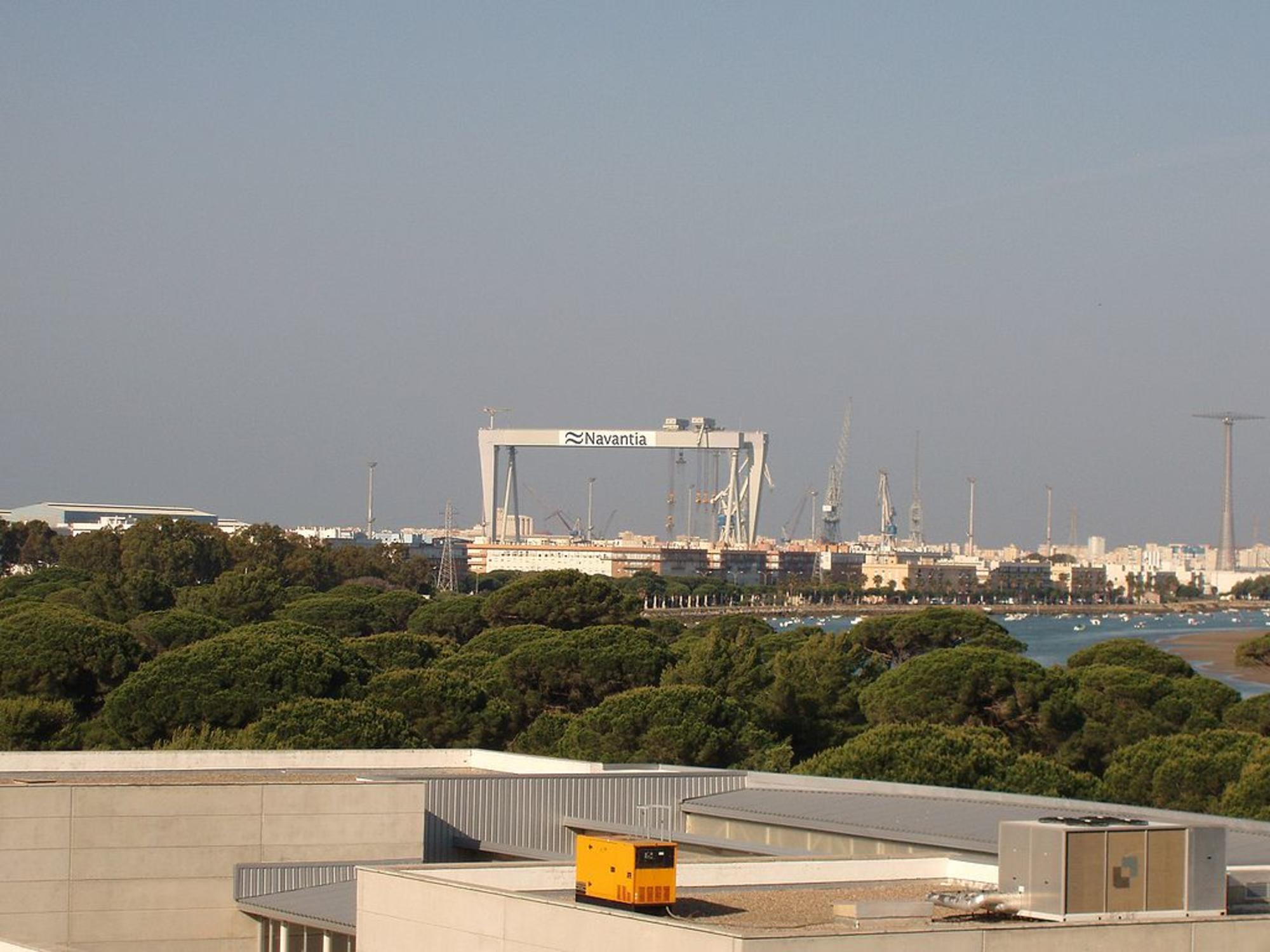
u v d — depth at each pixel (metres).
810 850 161.38
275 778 171.00
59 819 140.12
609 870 95.00
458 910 98.75
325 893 137.62
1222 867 97.25
